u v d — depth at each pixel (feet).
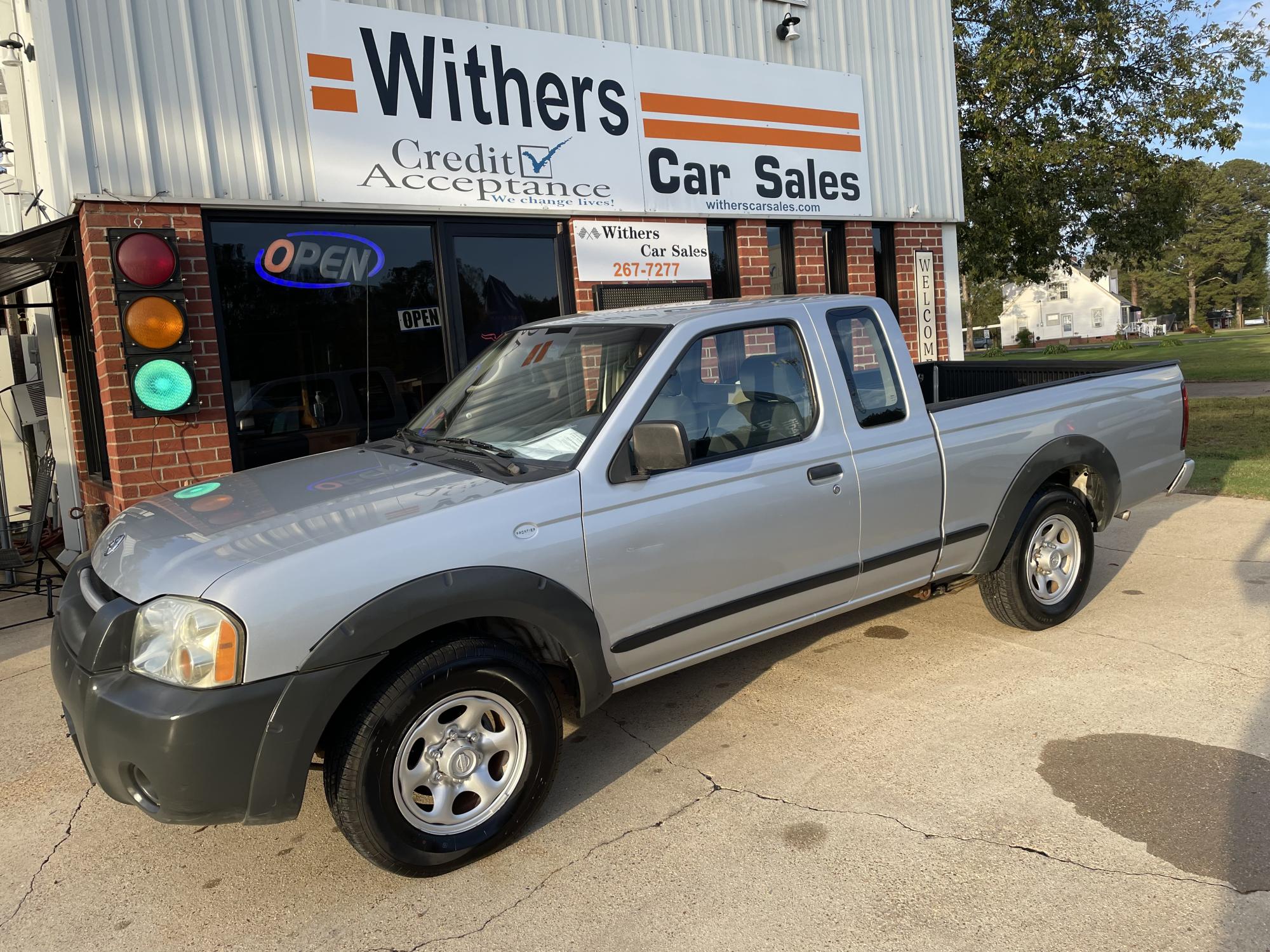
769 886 9.23
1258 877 8.84
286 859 10.44
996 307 281.54
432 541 9.52
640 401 11.22
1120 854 9.36
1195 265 288.92
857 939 8.35
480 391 13.38
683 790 11.27
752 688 14.23
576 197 25.89
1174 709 12.56
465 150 23.82
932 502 13.74
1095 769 11.06
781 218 30.63
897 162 33.86
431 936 8.82
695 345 11.89
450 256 24.27
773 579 12.25
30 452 36.14
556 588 10.18
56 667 9.68
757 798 10.94
